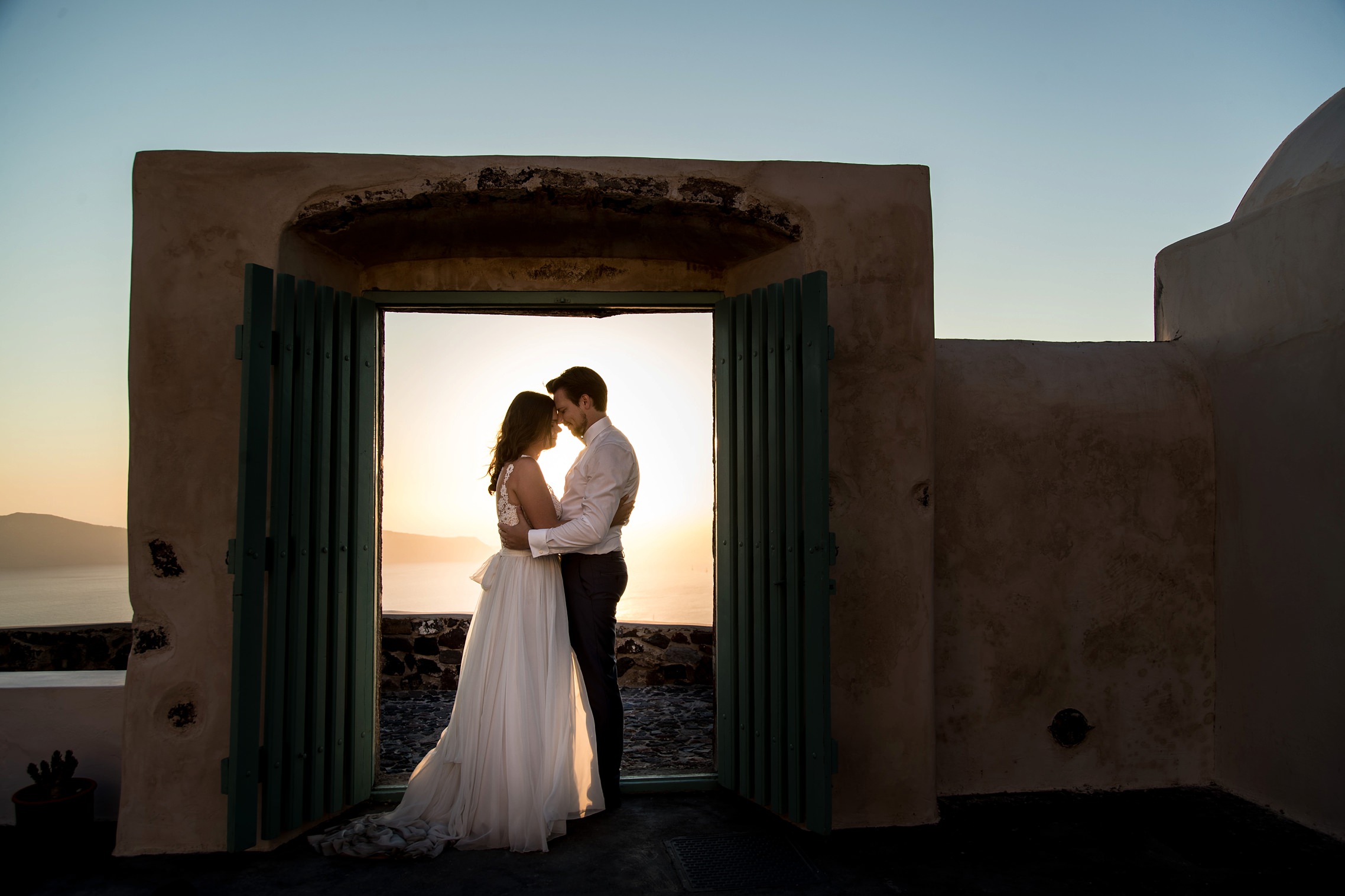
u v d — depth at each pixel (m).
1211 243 3.66
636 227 3.28
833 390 3.16
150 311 2.91
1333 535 2.97
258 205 2.97
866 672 3.13
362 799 3.26
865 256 3.19
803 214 3.16
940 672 3.42
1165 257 4.00
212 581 2.88
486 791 2.92
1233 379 3.51
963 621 3.45
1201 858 2.82
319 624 3.00
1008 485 3.50
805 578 2.93
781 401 3.16
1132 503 3.56
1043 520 3.51
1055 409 3.56
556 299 3.48
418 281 3.51
